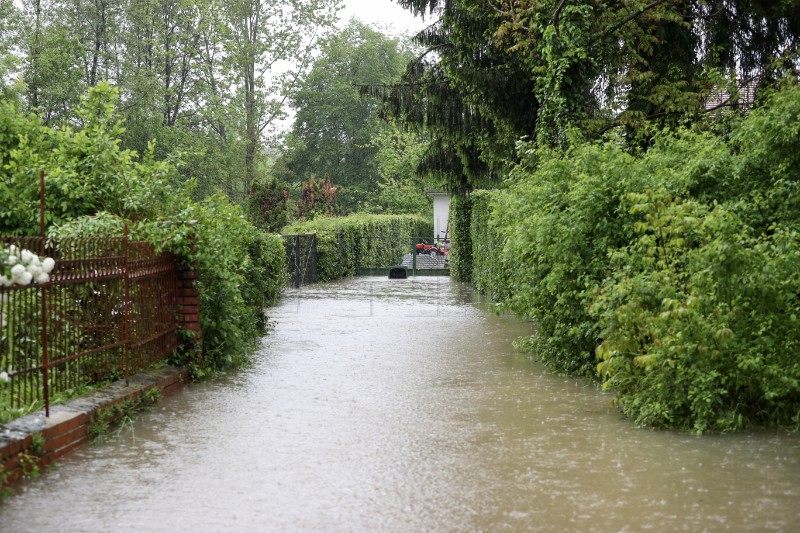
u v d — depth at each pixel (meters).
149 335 9.55
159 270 9.83
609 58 15.77
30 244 8.04
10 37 37.62
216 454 6.70
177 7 43.31
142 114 39.75
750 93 17.30
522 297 12.30
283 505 5.41
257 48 48.59
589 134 15.23
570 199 10.70
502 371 10.94
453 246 33.25
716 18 16.84
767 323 7.50
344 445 7.00
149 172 11.47
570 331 10.18
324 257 31.58
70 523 5.06
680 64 17.31
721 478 5.92
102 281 8.44
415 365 11.48
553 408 8.54
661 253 8.14
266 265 20.62
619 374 8.17
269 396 9.25
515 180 14.37
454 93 22.39
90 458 6.58
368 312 19.44
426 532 4.90
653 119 16.58
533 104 19.83
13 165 10.84
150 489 5.76
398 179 57.53
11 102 12.21
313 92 65.56
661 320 7.52
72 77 37.97
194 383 10.10
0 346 6.64
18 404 6.79
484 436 7.31
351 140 66.81
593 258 10.20
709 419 7.44
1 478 5.64
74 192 10.66
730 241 7.38
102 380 8.55
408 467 6.32
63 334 7.79
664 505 5.33
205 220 10.71
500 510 5.28
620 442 7.05
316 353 12.70
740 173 9.33
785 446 6.80
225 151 46.69
